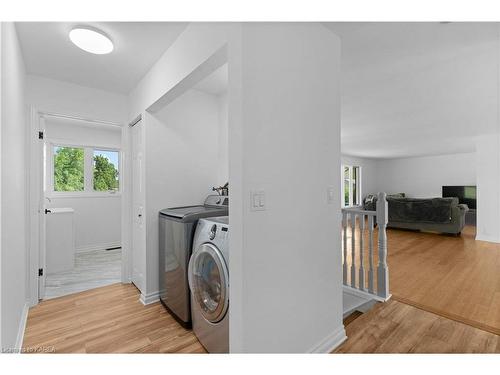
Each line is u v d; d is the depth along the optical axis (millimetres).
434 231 5582
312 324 1555
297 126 1477
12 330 1547
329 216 1698
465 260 3701
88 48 1946
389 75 2576
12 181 1545
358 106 3510
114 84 2748
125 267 2963
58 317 2148
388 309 2203
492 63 2332
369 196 8773
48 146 4141
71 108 2695
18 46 1882
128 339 1823
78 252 4332
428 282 2846
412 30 1831
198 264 1778
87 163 4543
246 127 1214
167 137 2629
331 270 1706
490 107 3527
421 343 1722
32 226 2408
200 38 1588
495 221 4973
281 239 1373
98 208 4574
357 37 1917
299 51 1497
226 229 1532
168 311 2252
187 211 2178
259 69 1282
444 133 5094
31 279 2371
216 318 1541
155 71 2264
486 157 5184
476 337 1787
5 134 1342
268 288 1308
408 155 8711
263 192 1283
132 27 1774
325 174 1672
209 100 3014
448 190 8133
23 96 2186
